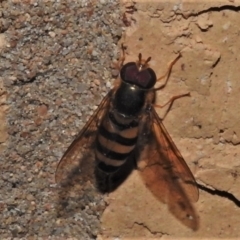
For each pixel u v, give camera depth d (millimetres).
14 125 137
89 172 138
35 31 136
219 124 139
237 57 138
